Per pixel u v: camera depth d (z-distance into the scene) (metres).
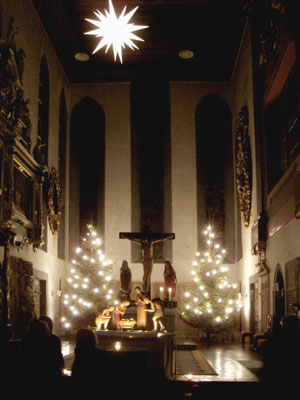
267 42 19.38
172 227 28.55
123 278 23.52
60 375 6.23
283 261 17.16
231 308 24.11
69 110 29.69
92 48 26.84
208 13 24.14
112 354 6.75
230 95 29.69
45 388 6.08
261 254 20.50
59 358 6.32
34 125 21.34
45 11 22.27
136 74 29.34
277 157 20.66
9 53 16.73
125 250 28.33
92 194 29.14
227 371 13.20
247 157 23.34
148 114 29.94
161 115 30.00
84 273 25.31
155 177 29.42
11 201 16.59
